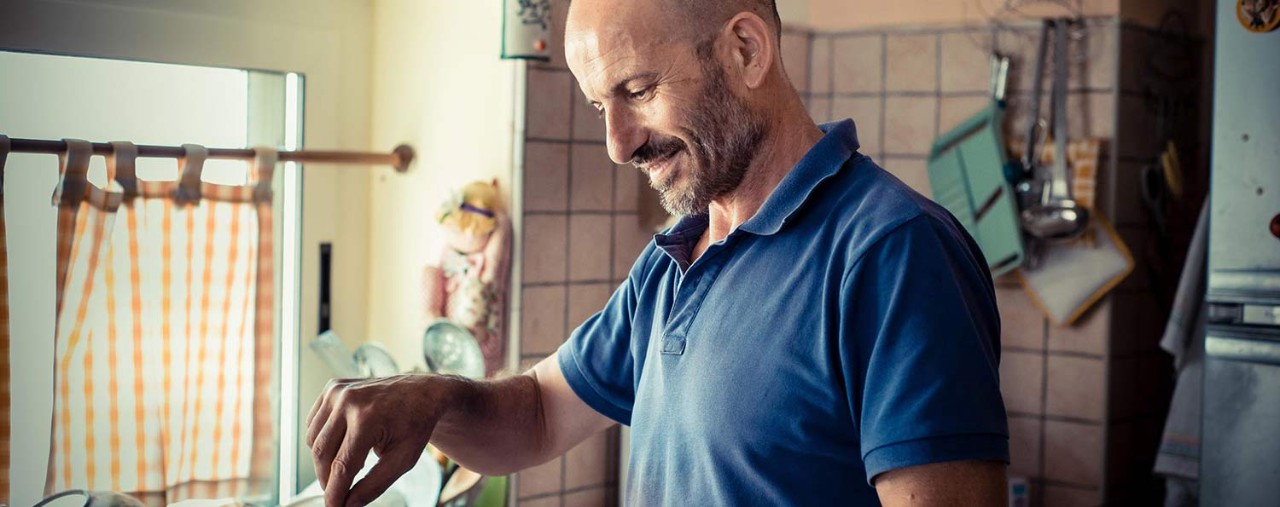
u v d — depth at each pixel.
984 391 0.85
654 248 1.20
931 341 0.86
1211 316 2.05
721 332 1.01
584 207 2.25
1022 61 2.56
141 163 1.99
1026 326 2.61
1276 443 1.95
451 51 2.24
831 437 0.94
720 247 1.04
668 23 0.97
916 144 2.66
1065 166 2.49
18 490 1.91
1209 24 2.84
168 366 1.93
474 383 1.14
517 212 2.14
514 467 1.21
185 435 1.97
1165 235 2.67
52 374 1.93
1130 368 2.60
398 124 2.35
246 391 2.02
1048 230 2.51
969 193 2.56
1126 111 2.54
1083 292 2.52
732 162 1.02
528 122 2.13
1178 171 2.65
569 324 2.25
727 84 1.00
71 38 1.90
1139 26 2.56
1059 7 2.53
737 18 1.00
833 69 2.73
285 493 2.30
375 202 2.40
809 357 0.94
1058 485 2.60
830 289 0.93
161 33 2.00
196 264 1.94
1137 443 2.63
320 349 2.19
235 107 2.14
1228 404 2.02
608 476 2.35
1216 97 2.03
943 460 0.83
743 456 0.97
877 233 0.91
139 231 1.87
